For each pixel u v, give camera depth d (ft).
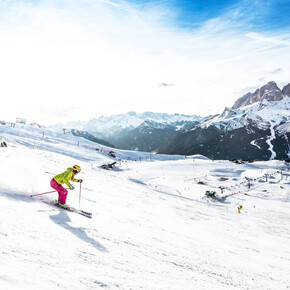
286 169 396.37
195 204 79.51
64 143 524.93
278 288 20.94
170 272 17.29
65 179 26.35
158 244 24.67
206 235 37.17
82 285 11.08
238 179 312.91
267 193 221.25
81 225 22.20
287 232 57.62
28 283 9.72
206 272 20.26
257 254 32.60
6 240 13.62
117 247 19.45
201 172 353.51
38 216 20.45
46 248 14.33
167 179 284.41
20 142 380.17
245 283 20.06
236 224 56.75
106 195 46.85
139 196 58.54
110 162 329.93
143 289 12.63
